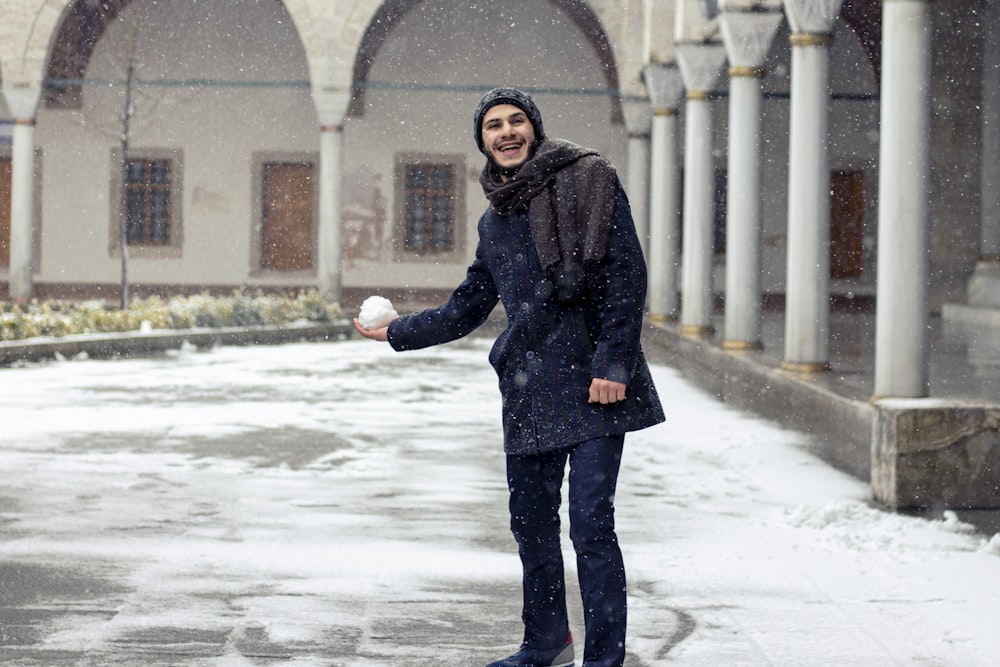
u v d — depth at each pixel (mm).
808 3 12289
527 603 3846
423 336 4016
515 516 3781
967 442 6688
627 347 3529
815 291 12594
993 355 15703
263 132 30734
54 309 20422
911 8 8859
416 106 30656
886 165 9008
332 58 24953
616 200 3600
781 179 29609
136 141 30750
